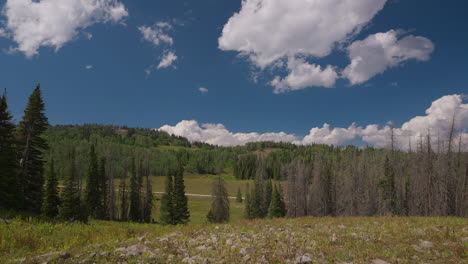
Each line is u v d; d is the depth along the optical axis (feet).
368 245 31.55
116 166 380.78
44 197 105.91
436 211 123.13
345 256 27.20
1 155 87.15
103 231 45.98
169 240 35.29
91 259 24.85
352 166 184.03
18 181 94.17
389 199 143.64
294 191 214.48
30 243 32.48
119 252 27.25
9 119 91.76
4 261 25.08
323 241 34.06
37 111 106.22
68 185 122.11
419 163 138.21
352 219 61.98
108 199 188.14
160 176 538.47
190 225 59.98
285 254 27.48
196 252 29.19
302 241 34.83
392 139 140.46
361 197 161.89
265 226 51.57
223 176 628.69
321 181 214.48
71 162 156.66
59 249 30.19
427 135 118.83
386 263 24.75
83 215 115.03
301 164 242.58
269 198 239.09
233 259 26.04
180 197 161.27
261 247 30.81
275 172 473.26
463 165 117.50
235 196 415.44
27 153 102.94
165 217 158.92
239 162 647.56
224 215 184.34
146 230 54.49
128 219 191.52
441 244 30.40
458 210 123.13
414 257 26.25
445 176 123.85
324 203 208.85
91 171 161.17
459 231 37.37
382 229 42.70
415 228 41.81
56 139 592.19
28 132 105.09
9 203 88.58
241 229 47.78
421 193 136.77
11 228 41.78
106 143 612.70
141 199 210.79
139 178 215.31
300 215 208.54
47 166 326.85
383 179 145.89
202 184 515.91
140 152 607.78
